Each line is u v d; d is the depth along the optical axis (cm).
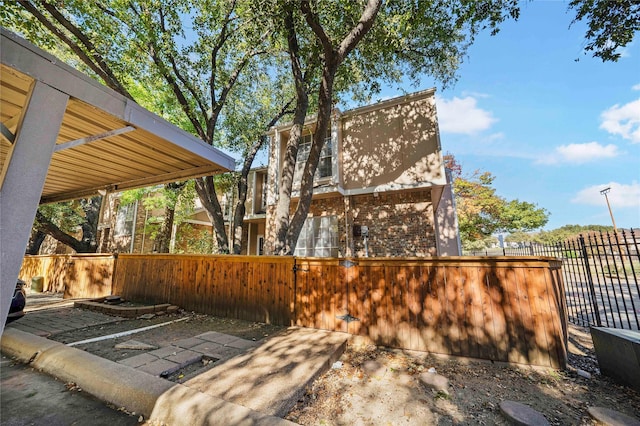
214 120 820
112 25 689
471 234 2128
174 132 360
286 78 966
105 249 1659
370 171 879
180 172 507
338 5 580
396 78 864
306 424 216
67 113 289
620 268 1462
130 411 239
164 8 665
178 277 613
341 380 290
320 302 452
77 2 609
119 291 700
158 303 628
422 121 834
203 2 660
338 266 445
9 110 282
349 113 930
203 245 1255
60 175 532
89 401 254
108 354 344
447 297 365
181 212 1219
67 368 301
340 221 912
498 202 2088
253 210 1301
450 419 224
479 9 530
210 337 411
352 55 718
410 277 390
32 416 228
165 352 348
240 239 941
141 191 1106
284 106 1023
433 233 794
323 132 616
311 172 624
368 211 883
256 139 1038
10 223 197
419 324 374
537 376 296
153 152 412
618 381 285
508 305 337
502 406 234
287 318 475
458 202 2080
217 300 552
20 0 565
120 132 309
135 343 380
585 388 275
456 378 295
